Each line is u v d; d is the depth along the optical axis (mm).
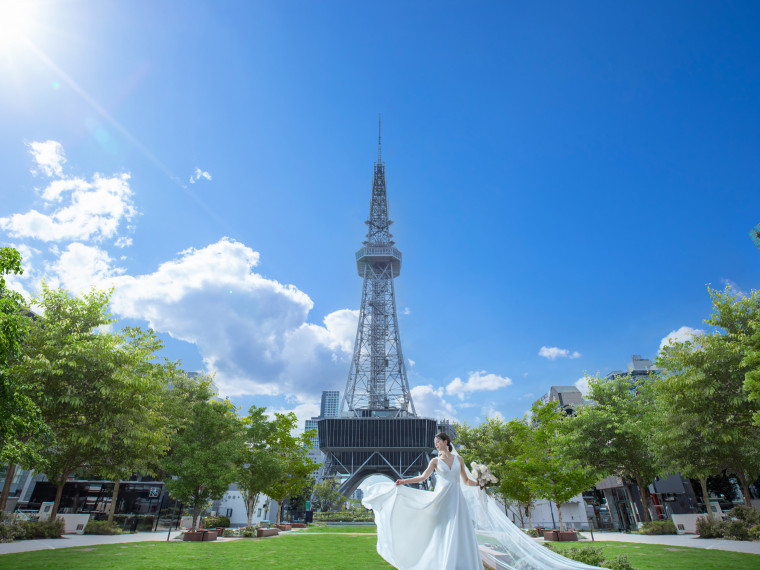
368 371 148250
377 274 171750
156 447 37188
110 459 33938
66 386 28406
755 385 23812
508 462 38625
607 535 39625
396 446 122875
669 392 33938
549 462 36062
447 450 8344
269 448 49281
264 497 72062
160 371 43844
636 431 43062
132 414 32250
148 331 41875
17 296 17062
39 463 29062
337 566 16844
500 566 8430
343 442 123438
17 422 18188
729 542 27641
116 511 50906
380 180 197375
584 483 35469
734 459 34656
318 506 99812
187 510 53281
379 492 8453
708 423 31906
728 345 30219
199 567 15984
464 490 9094
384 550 8094
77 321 31594
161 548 22922
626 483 55938
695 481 61375
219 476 35250
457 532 7555
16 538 26031
